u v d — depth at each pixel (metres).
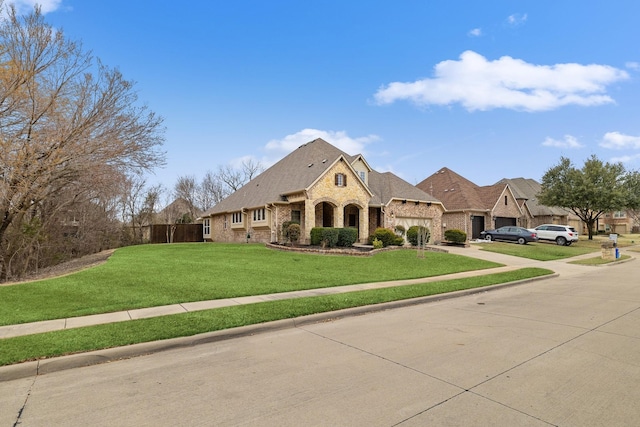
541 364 5.28
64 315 7.72
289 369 5.19
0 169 14.32
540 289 12.54
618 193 34.53
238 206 29.33
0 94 14.01
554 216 43.94
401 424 3.66
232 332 6.85
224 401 4.21
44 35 14.73
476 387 4.51
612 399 4.18
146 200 40.59
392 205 27.41
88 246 28.38
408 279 13.29
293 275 13.15
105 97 16.09
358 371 5.07
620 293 11.59
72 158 15.12
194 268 14.06
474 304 9.88
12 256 17.91
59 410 4.05
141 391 4.53
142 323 7.08
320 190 23.23
